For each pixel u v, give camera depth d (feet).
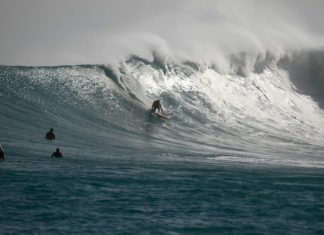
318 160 535.60
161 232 235.40
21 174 342.64
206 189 328.90
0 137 472.03
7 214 250.98
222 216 265.13
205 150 541.34
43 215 252.21
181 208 277.03
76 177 344.08
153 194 307.37
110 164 405.80
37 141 477.36
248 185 349.20
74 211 261.65
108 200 287.48
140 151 494.59
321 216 274.16
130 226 241.55
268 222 257.75
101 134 549.95
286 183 365.40
